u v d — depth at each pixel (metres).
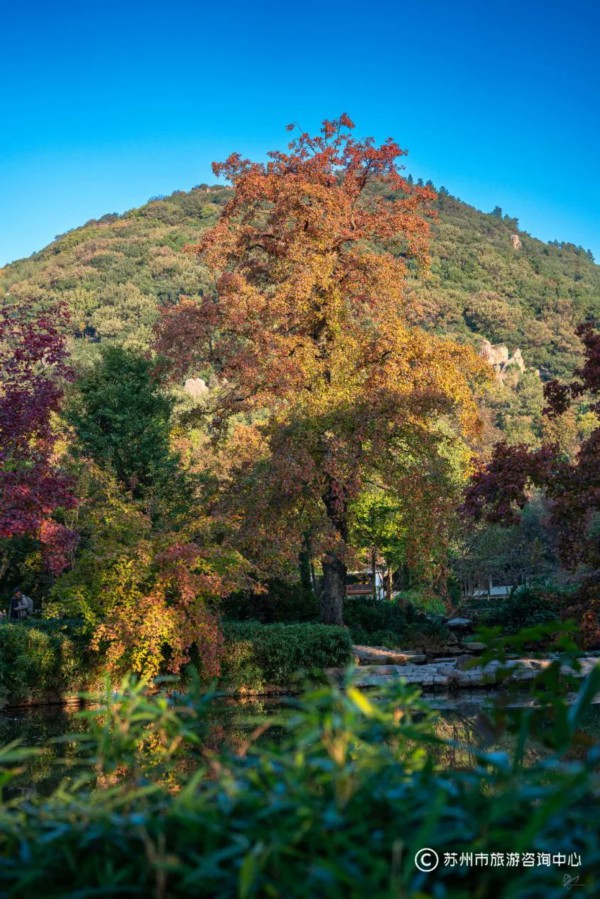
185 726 3.16
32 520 14.47
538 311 167.38
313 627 20.98
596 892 1.87
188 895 2.13
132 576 18.00
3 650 18.06
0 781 2.49
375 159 28.20
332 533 24.95
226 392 28.81
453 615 32.72
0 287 165.38
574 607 13.35
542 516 44.56
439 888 1.89
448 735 11.36
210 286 147.00
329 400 25.16
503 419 108.75
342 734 2.34
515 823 2.24
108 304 143.88
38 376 15.71
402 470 26.30
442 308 149.12
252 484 25.22
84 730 13.71
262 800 2.29
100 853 2.36
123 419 28.84
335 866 1.92
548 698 2.90
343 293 27.02
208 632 17.95
